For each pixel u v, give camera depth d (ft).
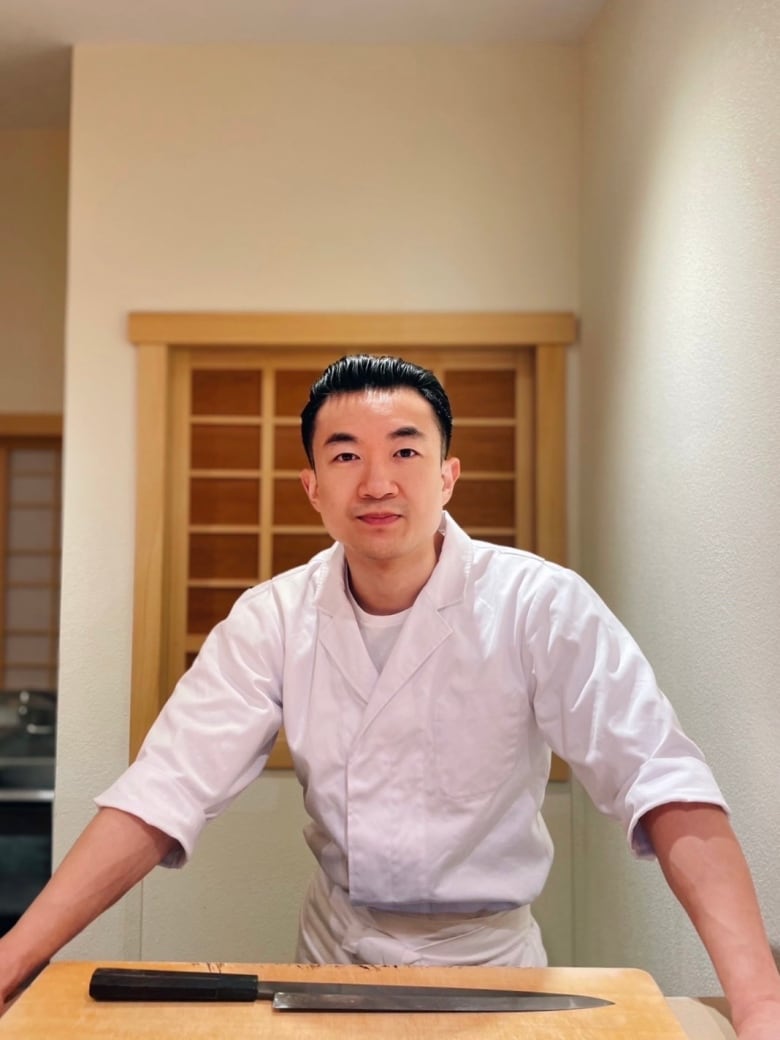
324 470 3.90
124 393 7.59
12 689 10.62
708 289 4.99
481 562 4.34
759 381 4.38
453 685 4.15
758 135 4.39
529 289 7.71
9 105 9.32
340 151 7.72
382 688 4.15
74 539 7.49
